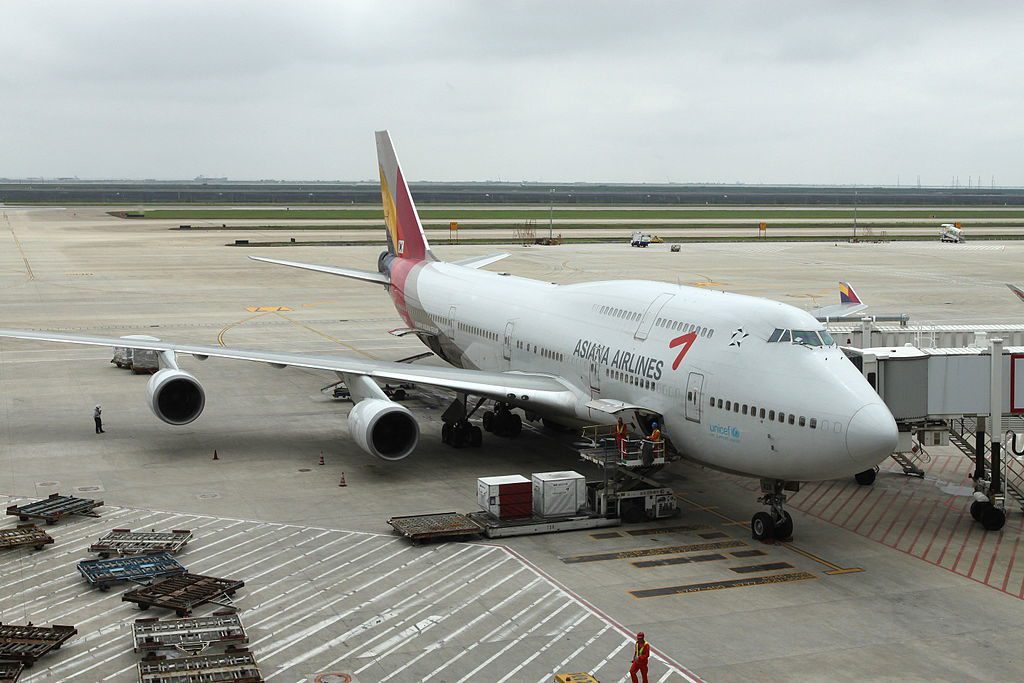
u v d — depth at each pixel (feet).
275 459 122.83
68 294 280.92
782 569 86.74
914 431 100.73
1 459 120.78
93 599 78.89
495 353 136.77
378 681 65.62
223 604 77.92
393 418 112.68
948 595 81.05
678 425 97.19
